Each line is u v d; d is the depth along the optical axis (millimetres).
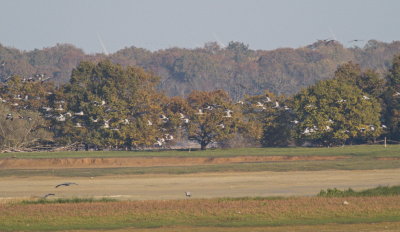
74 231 191000
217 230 187125
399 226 187875
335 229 185125
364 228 185875
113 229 191875
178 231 186875
